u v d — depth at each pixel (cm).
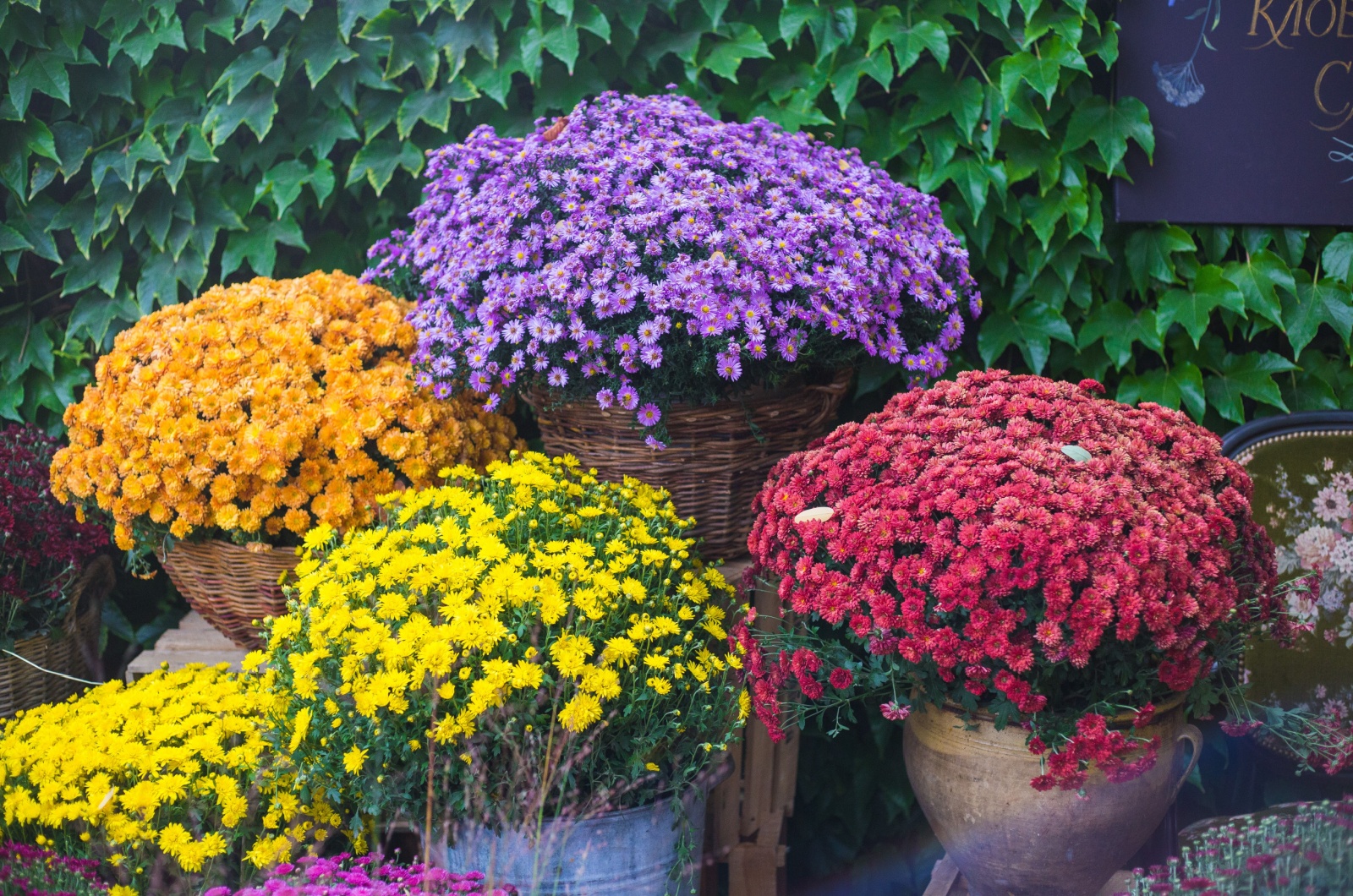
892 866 207
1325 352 199
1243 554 133
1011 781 122
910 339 162
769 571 150
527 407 209
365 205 206
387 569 126
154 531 161
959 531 118
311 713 125
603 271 141
